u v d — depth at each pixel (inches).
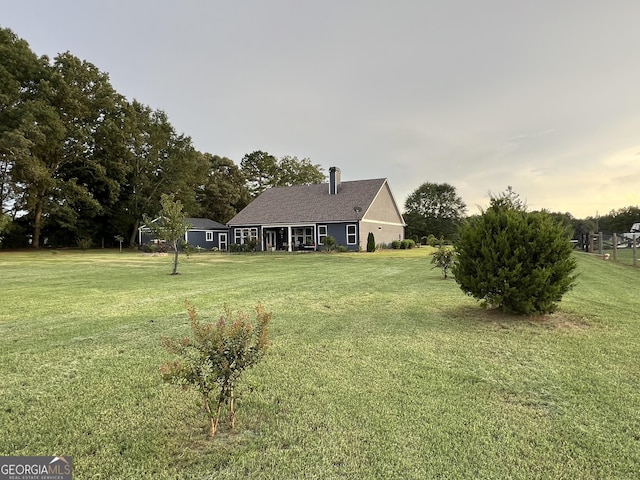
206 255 1015.6
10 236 1305.4
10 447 100.3
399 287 392.5
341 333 213.6
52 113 1058.7
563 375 150.0
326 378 147.0
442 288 383.9
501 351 181.3
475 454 95.9
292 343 194.2
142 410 121.0
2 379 147.7
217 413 105.7
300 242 1224.2
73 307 289.6
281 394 131.8
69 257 926.4
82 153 1263.5
